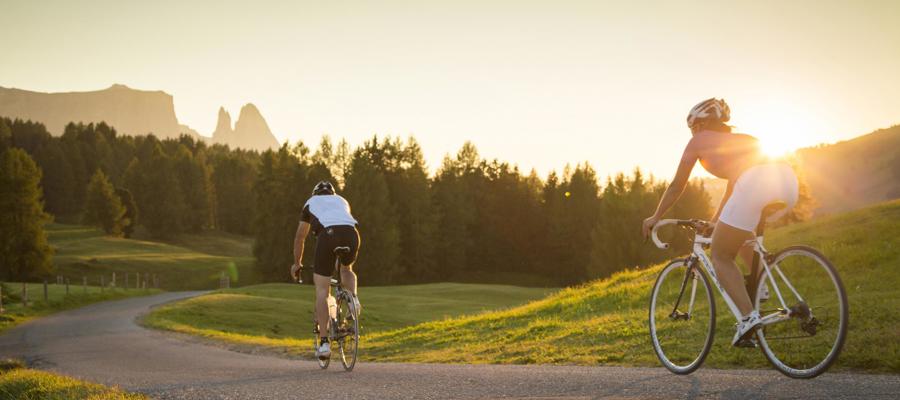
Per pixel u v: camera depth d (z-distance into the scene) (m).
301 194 87.50
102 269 82.31
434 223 96.19
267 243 86.31
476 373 6.31
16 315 32.78
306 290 53.72
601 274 76.38
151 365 11.09
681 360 5.34
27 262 74.06
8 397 7.31
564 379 5.32
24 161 75.38
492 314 19.20
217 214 147.00
